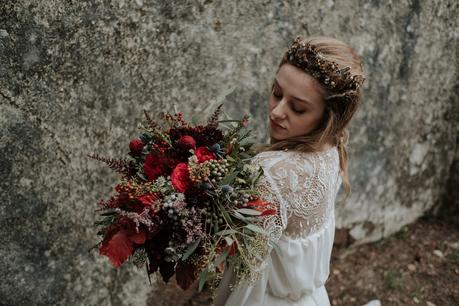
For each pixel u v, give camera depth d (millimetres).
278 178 1449
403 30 2912
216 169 1363
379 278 3166
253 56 2465
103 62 2033
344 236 3262
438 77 3238
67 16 1896
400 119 3170
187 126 1594
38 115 1944
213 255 1354
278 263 1580
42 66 1897
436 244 3477
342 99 1473
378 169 3213
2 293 2055
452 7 3062
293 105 1473
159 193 1341
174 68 2238
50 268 2160
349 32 2727
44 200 2062
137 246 1351
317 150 1522
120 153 2203
